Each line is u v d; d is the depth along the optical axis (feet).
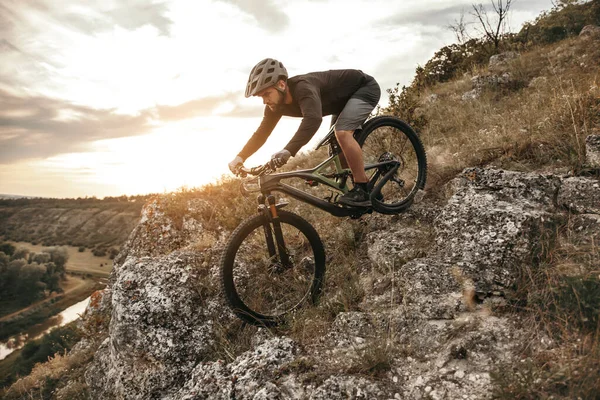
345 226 13.76
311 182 11.35
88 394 16.21
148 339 11.46
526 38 48.67
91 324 21.48
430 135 21.54
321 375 7.68
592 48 30.42
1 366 167.02
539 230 8.87
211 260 13.44
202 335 11.75
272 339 9.27
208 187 20.76
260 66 10.28
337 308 10.10
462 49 48.80
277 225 10.87
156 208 18.97
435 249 10.41
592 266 7.76
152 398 11.09
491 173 11.08
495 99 27.32
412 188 14.01
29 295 364.79
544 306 7.43
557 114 15.02
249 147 11.65
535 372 6.28
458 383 6.86
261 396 7.48
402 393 7.06
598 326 6.57
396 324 8.70
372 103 11.58
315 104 10.07
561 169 11.93
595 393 5.69
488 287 8.57
